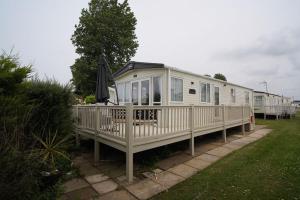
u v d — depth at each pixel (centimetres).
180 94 835
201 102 970
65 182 377
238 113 930
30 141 308
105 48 2070
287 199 303
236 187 349
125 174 420
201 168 458
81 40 2025
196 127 602
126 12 2292
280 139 804
